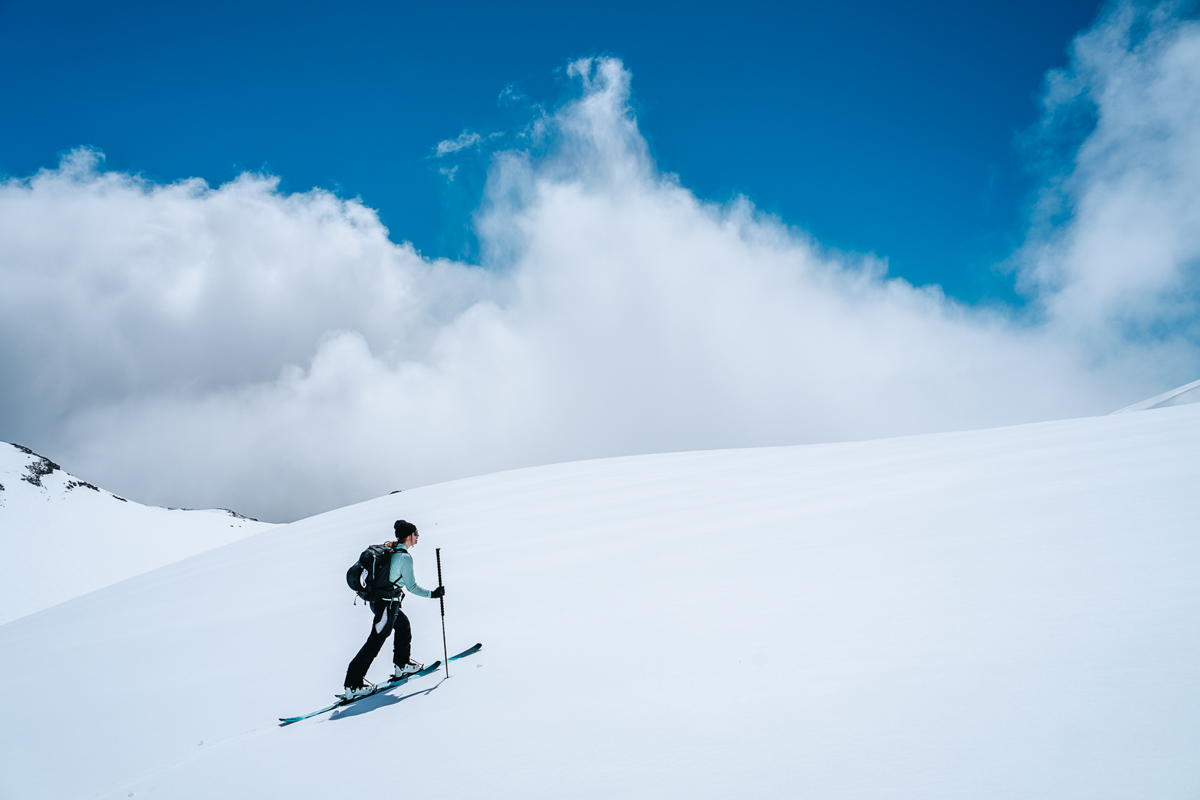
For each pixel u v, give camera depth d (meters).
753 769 3.29
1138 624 4.33
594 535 13.38
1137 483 8.80
